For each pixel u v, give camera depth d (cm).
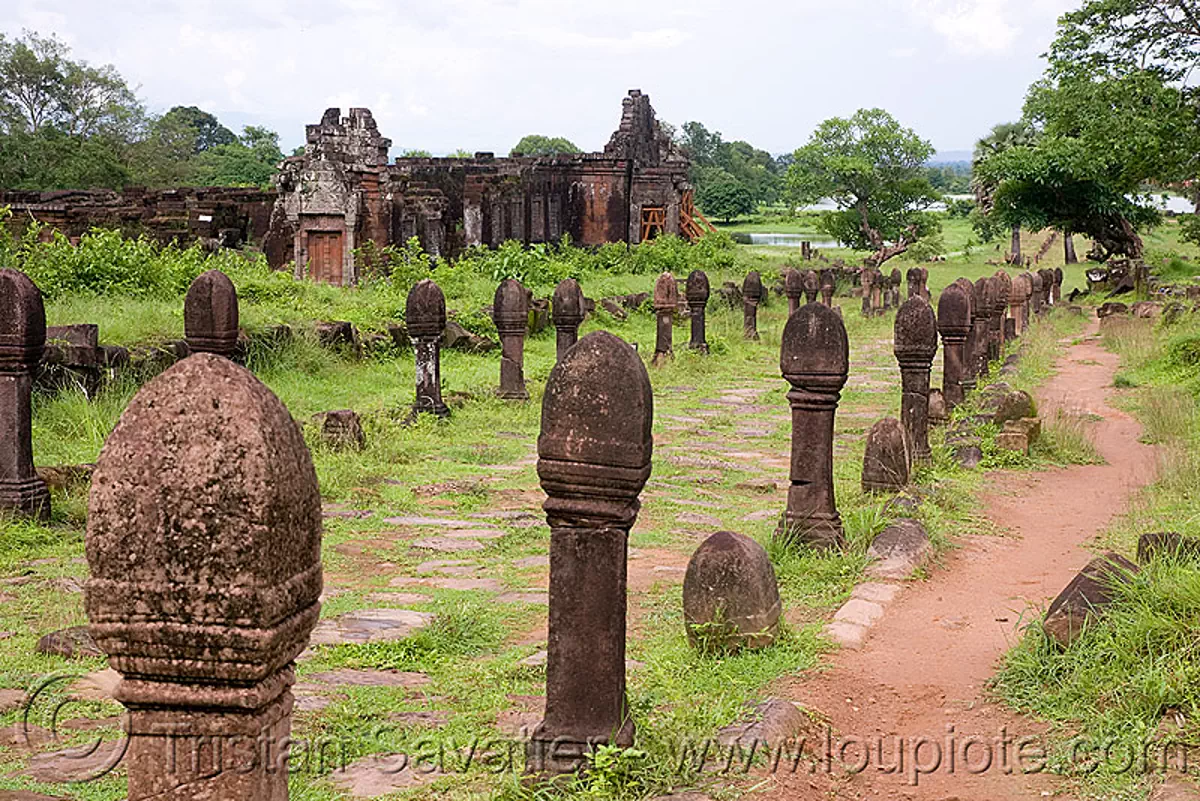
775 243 8306
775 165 16550
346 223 2648
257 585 256
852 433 1440
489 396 1540
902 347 1095
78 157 5753
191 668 260
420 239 3020
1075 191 4559
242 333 1473
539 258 2884
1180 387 1658
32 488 848
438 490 1052
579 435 410
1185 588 530
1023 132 5712
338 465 1087
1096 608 543
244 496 256
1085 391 1828
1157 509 920
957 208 10950
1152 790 405
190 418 260
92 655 575
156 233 2875
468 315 2011
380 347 1745
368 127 2738
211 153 8462
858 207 6888
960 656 586
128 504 259
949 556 801
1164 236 7231
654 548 867
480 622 658
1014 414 1258
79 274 1661
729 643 573
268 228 3133
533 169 4084
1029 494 1043
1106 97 2681
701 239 4372
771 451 1341
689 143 13038
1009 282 2592
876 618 650
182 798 264
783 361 784
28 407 851
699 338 2259
